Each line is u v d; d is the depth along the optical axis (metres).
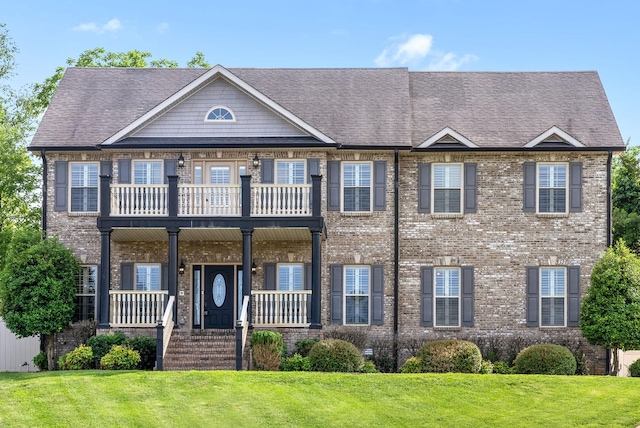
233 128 27.91
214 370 24.09
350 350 24.14
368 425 18.34
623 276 26.06
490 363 25.80
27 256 26.28
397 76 31.55
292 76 31.59
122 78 31.56
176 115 27.98
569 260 28.36
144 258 28.34
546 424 18.53
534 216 28.45
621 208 41.97
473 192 28.53
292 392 20.53
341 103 30.09
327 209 28.38
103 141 27.92
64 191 28.47
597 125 29.23
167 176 26.50
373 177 28.45
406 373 23.25
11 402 19.64
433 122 29.69
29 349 29.52
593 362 27.91
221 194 26.38
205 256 28.33
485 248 28.44
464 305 28.33
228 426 18.11
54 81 39.06
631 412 19.34
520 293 28.33
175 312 26.42
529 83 31.56
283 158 28.03
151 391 20.53
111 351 24.59
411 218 28.55
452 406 19.80
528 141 28.50
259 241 28.30
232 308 28.50
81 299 28.17
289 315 26.27
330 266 28.33
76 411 18.98
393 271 28.31
